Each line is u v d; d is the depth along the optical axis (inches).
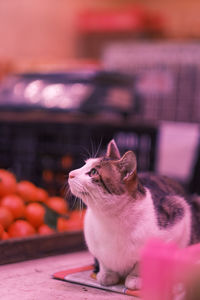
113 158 52.1
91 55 223.8
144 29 203.2
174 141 130.6
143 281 33.5
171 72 147.3
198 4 209.8
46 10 210.2
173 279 33.0
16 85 99.9
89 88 93.5
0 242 56.2
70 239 62.7
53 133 84.3
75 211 73.0
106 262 49.5
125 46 161.0
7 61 144.1
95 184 47.1
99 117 96.0
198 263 34.1
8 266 57.0
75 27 221.6
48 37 212.1
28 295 46.9
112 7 237.9
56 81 96.5
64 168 84.0
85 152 81.9
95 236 49.5
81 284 50.7
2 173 65.7
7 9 193.2
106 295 47.5
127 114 98.0
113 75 96.6
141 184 51.1
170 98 143.6
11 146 88.0
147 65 153.9
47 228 63.9
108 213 47.6
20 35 200.1
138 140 93.0
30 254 59.0
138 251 47.9
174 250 34.1
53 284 50.7
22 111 96.0
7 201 62.4
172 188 56.1
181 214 50.3
